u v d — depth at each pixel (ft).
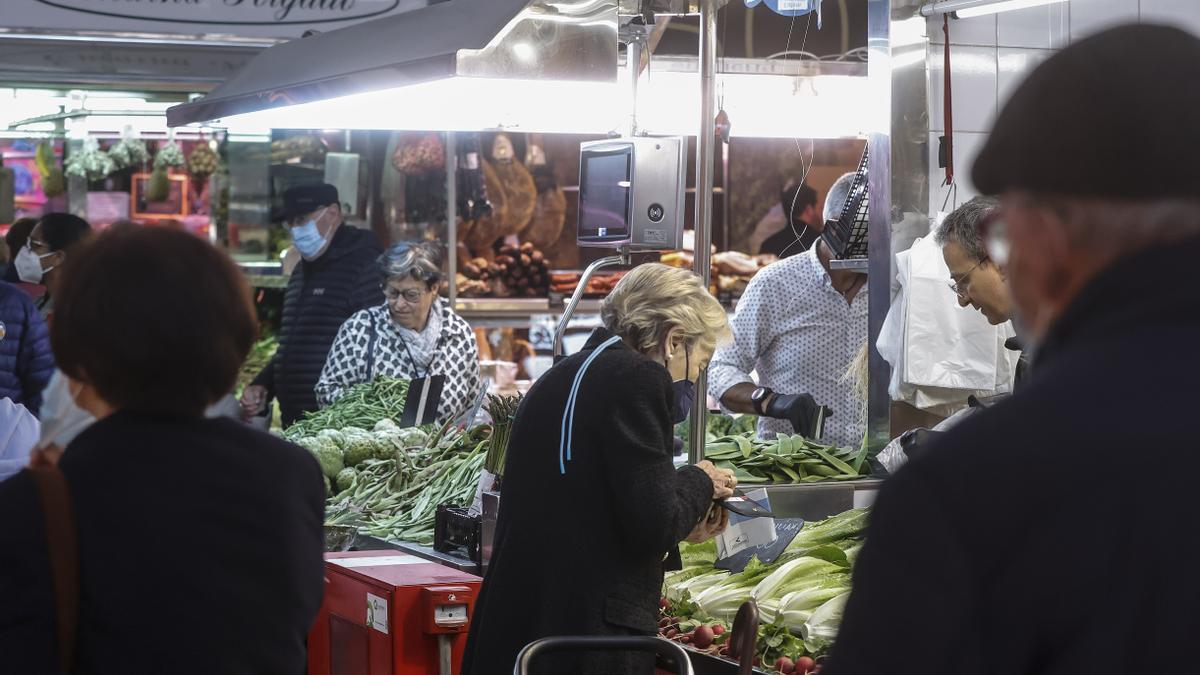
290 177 25.25
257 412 19.79
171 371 5.23
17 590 4.83
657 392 8.71
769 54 20.53
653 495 8.54
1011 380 12.59
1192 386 3.09
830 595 9.52
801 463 12.66
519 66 11.27
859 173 13.92
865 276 16.07
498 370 23.16
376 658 10.66
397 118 14.11
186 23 20.94
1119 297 3.19
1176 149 3.06
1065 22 13.76
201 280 5.31
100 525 4.97
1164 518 2.99
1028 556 3.06
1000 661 3.10
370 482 14.74
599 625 8.64
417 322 17.72
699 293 9.23
